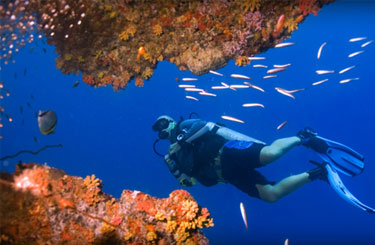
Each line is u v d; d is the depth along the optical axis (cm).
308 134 587
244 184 498
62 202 346
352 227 1579
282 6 491
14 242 327
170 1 481
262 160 467
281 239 1345
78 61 543
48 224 338
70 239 339
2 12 430
